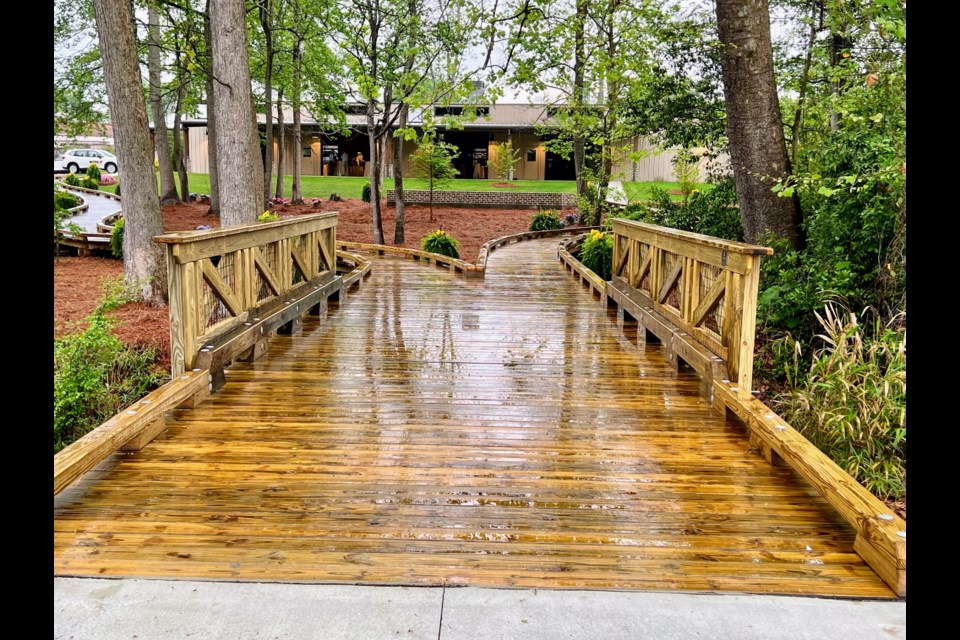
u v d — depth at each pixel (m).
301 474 3.22
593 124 14.42
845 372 4.20
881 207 5.38
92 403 5.18
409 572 2.36
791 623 2.07
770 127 6.73
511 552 2.51
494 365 5.40
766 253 3.92
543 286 9.79
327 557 2.45
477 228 20.02
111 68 8.23
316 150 34.72
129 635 1.97
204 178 31.59
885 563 2.31
